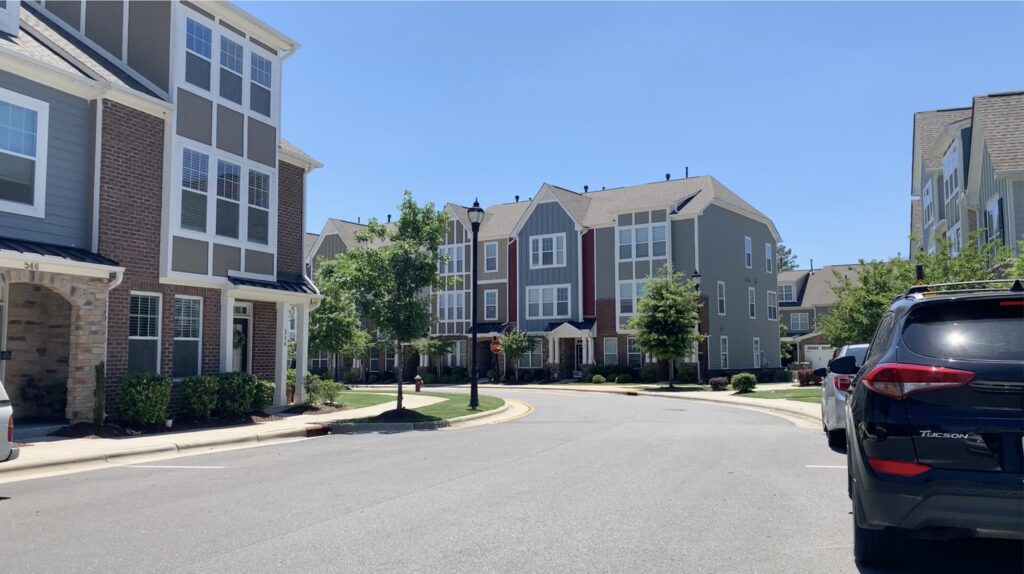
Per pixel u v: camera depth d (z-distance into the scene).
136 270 16.22
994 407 4.64
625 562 5.71
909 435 4.80
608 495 8.35
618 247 44.41
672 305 37.00
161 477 10.09
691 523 6.98
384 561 5.75
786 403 24.14
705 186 44.88
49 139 15.02
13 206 14.30
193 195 17.59
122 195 16.00
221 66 18.55
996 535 4.61
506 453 12.18
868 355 6.36
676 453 11.95
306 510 7.68
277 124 20.31
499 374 48.03
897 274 22.97
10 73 14.36
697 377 40.88
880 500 4.89
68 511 7.81
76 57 16.38
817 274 65.94
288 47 20.55
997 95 24.89
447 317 51.56
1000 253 18.89
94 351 14.83
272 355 20.62
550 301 47.12
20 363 15.37
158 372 16.67
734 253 45.91
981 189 25.42
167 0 17.44
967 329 5.01
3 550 6.20
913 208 42.09
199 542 6.40
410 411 18.95
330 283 28.64
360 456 12.09
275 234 20.02
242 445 14.20
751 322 47.38
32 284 15.62
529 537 6.48
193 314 17.73
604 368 43.66
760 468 10.30
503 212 53.09
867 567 5.53
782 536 6.49
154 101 16.53
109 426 14.41
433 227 19.28
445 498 8.24
